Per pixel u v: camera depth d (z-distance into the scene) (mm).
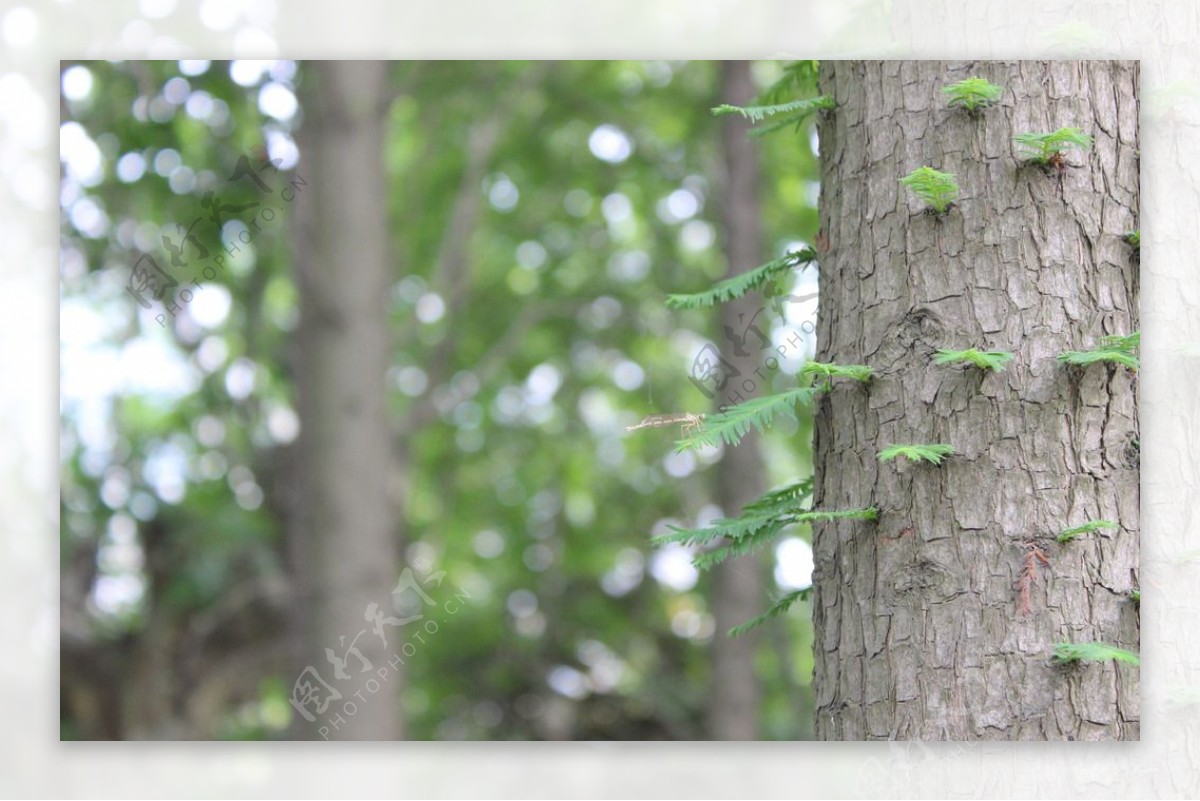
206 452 6566
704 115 7805
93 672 5910
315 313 5570
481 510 8273
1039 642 1673
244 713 6055
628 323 8023
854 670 1780
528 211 8203
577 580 8305
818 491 1878
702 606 8133
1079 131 1730
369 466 5488
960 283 1752
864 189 1858
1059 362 1717
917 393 1748
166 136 5328
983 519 1700
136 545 6156
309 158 5641
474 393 7234
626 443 8125
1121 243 1769
